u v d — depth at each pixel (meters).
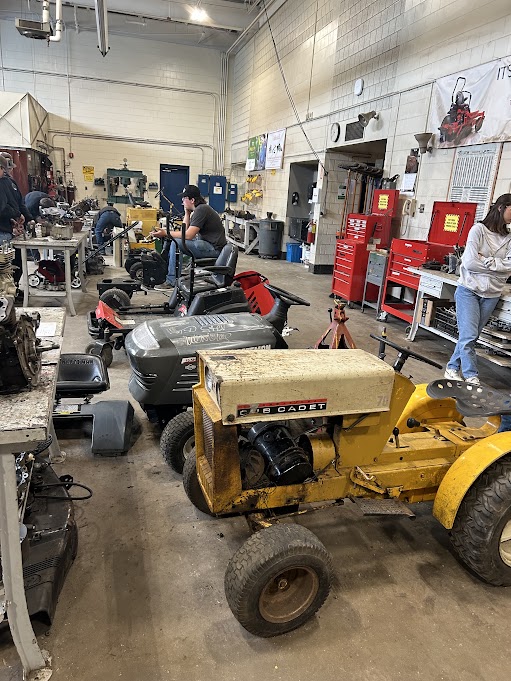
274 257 10.50
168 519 2.08
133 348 2.43
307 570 1.50
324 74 8.12
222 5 10.19
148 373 2.38
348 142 7.40
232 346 2.49
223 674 1.42
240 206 13.40
